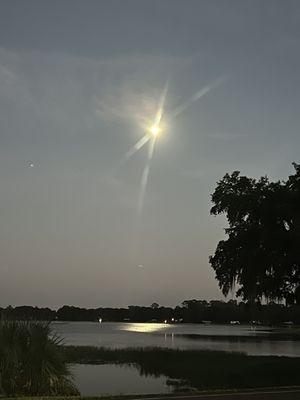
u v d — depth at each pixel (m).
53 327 15.41
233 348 55.72
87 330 141.25
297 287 28.17
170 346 57.91
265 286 27.53
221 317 168.38
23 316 15.09
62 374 14.40
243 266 28.03
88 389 21.91
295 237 25.19
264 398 12.05
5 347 13.73
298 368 26.98
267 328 154.50
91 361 35.72
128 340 74.75
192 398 12.06
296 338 94.44
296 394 12.63
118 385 23.39
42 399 12.02
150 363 34.31
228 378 24.77
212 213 29.52
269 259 26.66
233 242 28.75
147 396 12.45
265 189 27.98
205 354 40.34
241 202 27.89
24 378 13.63
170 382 24.55
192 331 138.25
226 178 29.36
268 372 25.92
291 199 26.61
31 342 14.31
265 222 26.86
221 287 29.77
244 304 30.73
